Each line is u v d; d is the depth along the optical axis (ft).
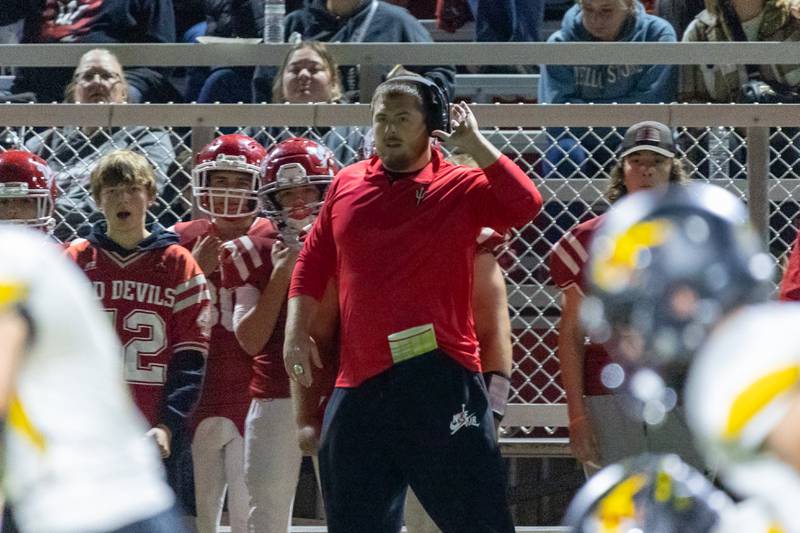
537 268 63.46
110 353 28.40
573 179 64.08
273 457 55.52
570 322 54.34
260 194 56.13
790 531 14.65
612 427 52.90
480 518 45.93
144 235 56.70
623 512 16.92
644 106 62.95
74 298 27.66
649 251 15.47
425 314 46.42
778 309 15.19
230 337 57.67
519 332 63.36
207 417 57.21
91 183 56.44
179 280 55.62
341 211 48.01
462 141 47.06
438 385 46.09
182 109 64.13
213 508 57.47
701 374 15.05
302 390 52.19
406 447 46.47
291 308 49.93
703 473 48.37
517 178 46.80
